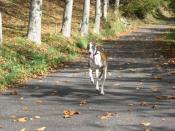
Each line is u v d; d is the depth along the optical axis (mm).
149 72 19375
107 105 12711
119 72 19469
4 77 16547
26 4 40750
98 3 38500
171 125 10305
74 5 50125
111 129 10023
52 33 28766
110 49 30203
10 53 19703
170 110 11914
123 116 11250
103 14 45844
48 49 23734
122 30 47094
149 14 70500
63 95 14383
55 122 10750
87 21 33500
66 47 26281
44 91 15164
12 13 35625
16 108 12445
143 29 52938
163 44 33844
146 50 29719
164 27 58344
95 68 15125
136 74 18812
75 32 32969
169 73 18906
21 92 15008
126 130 9906
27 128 10227
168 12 82875
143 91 14867
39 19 24516
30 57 20734
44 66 19969
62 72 19766
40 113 11773
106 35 39906
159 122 10586
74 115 11453
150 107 12328
